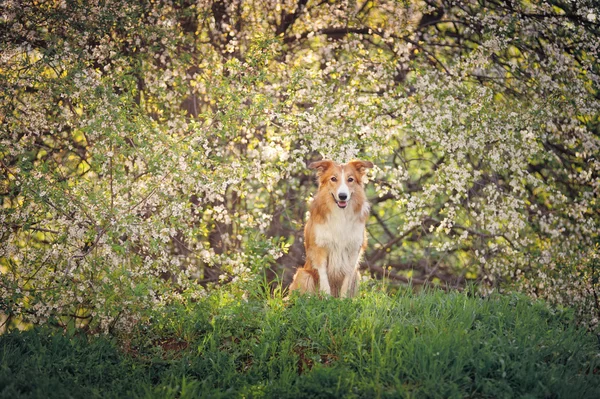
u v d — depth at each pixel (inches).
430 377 267.6
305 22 520.1
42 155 477.1
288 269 594.6
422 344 285.4
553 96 477.4
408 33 512.4
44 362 293.7
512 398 254.2
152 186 370.0
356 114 450.0
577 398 255.6
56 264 348.5
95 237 349.4
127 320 333.4
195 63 489.4
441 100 450.0
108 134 354.9
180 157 366.0
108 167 371.9
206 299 352.5
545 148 549.0
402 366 273.7
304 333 315.9
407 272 674.2
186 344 327.9
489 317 330.3
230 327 331.0
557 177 559.5
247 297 376.2
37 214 368.8
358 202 395.2
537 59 500.7
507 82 521.0
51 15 416.2
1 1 408.8
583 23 500.7
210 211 419.5
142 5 446.9
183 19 509.7
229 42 479.5
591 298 462.6
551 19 495.2
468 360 275.0
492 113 457.7
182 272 356.5
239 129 425.7
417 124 443.5
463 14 532.1
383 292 374.3
